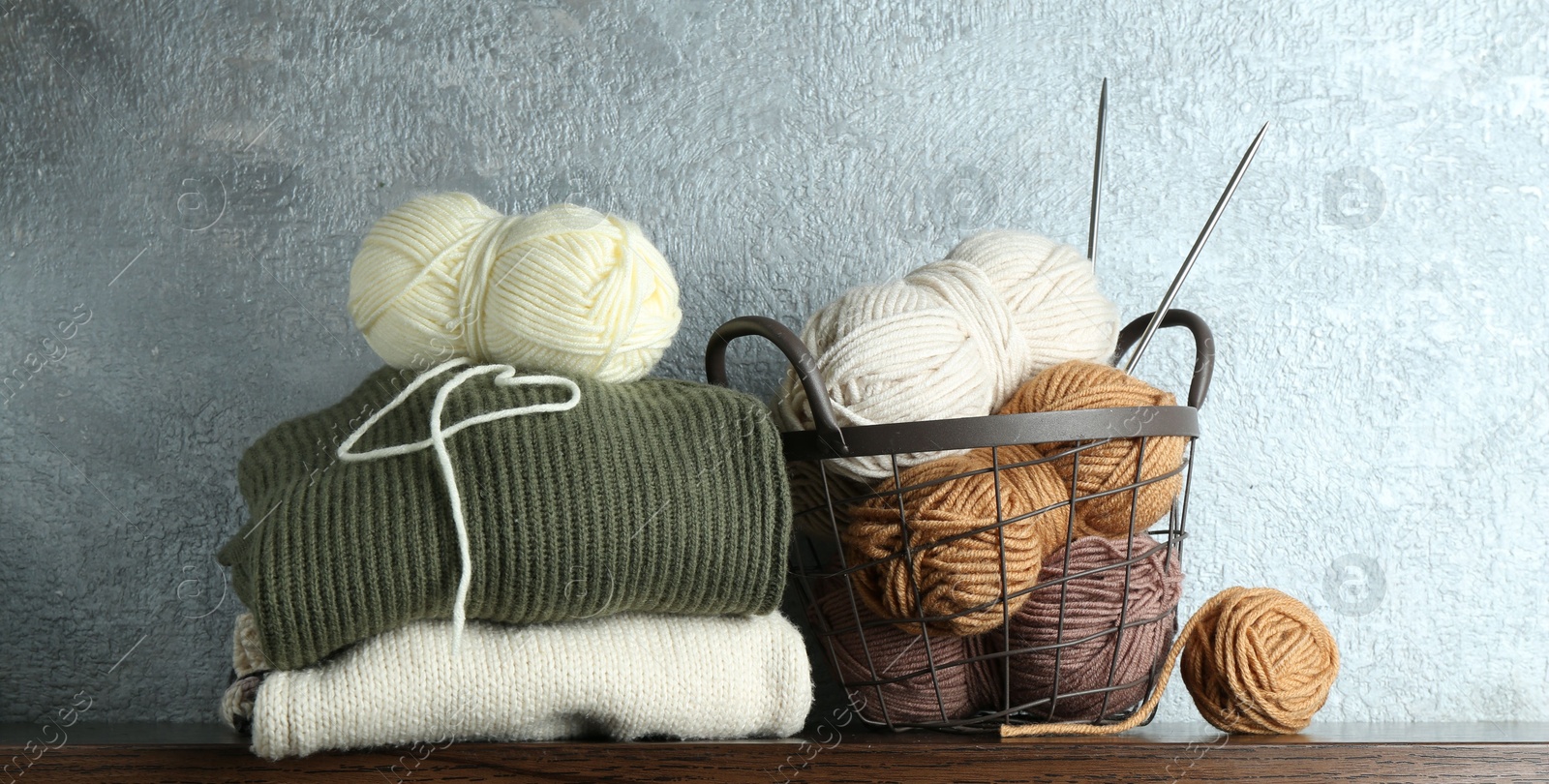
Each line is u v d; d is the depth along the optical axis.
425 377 0.45
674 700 0.46
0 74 0.66
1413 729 0.64
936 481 0.47
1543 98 0.76
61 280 0.65
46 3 0.67
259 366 0.67
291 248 0.67
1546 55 0.76
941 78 0.73
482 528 0.43
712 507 0.46
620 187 0.70
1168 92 0.75
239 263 0.67
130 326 0.66
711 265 0.71
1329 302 0.74
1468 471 0.73
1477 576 0.73
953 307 0.51
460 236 0.48
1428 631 0.72
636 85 0.71
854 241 0.72
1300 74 0.75
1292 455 0.73
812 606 0.56
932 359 0.48
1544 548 0.73
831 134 0.72
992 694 0.53
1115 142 0.74
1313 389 0.73
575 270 0.46
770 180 0.72
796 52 0.72
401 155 0.69
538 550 0.43
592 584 0.44
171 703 0.64
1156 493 0.50
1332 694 0.71
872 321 0.49
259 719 0.41
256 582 0.42
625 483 0.45
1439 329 0.74
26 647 0.64
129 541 0.65
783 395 0.53
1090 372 0.51
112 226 0.66
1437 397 0.74
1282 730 0.51
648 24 0.72
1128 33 0.75
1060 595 0.49
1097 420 0.48
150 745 0.42
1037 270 0.54
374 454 0.44
